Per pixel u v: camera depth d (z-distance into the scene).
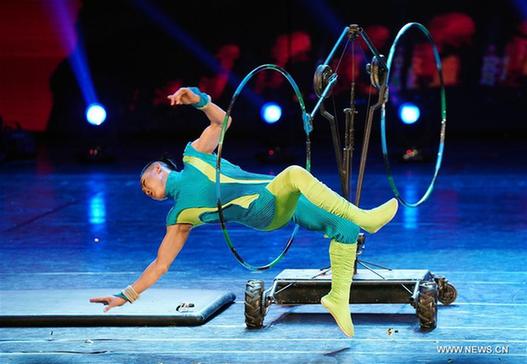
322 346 11.99
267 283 15.82
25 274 16.81
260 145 39.59
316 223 11.17
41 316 13.16
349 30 12.74
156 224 22.16
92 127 35.47
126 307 13.52
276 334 12.61
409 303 12.89
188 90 11.06
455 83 41.12
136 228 21.66
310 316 13.51
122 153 38.12
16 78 42.72
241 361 11.43
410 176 29.97
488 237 19.64
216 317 13.54
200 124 43.28
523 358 11.38
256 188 11.13
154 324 13.08
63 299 14.22
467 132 41.31
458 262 17.20
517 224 21.16
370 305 14.09
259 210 10.95
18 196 27.09
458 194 25.89
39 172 32.78
